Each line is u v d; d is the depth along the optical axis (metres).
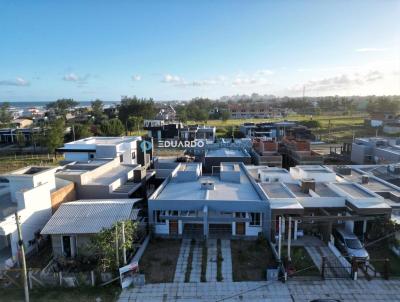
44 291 21.92
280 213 28.45
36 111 199.12
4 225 24.47
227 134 100.56
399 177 40.38
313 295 21.20
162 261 25.64
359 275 23.33
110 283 22.48
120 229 24.19
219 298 21.03
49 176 31.12
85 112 176.25
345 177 40.28
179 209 29.94
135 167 43.34
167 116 151.25
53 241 26.50
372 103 178.25
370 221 28.59
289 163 57.19
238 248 27.67
